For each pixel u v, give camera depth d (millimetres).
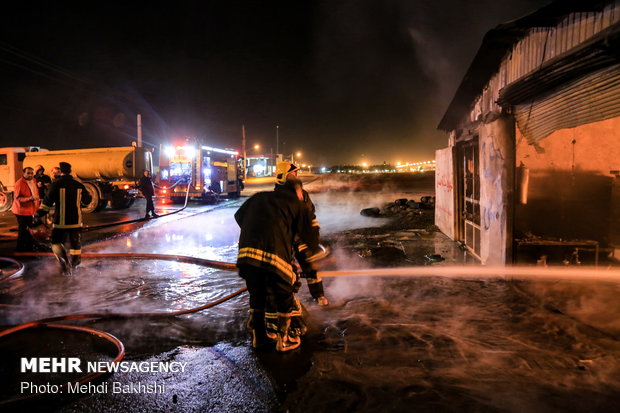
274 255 3154
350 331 3596
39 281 5539
